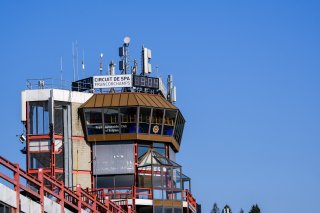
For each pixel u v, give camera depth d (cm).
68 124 12306
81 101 12438
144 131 12450
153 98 12675
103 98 12475
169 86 13262
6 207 6391
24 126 12212
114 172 12319
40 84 12381
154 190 12169
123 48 13062
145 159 12388
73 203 7844
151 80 12838
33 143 12169
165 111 12569
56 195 7294
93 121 12388
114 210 9300
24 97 12212
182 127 13100
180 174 12438
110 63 12988
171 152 12825
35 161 12125
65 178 12150
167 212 12175
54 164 12119
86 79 12769
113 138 12381
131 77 12712
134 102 12400
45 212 7069
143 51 13050
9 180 6450
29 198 6819
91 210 8225
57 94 12250
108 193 12125
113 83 12706
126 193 12112
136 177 12300
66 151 12219
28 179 6788
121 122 12388
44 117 12194
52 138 12150
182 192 12362
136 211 12106
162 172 12288
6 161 6450
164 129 12581
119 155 12375
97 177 12331
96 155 12369
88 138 12369
